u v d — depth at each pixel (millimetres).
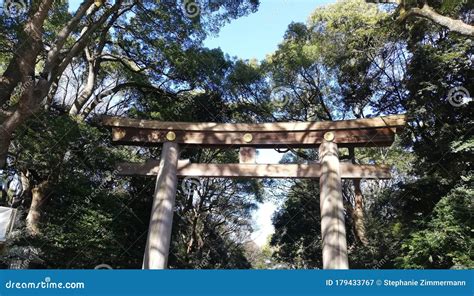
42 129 10219
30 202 11891
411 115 12305
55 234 9781
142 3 13141
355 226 14531
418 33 13406
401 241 10734
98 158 11211
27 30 8156
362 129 8789
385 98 15359
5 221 7605
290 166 8789
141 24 13898
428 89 11742
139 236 11609
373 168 8555
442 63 11617
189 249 20328
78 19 8805
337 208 8070
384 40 14594
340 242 7742
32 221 10070
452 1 8883
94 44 14383
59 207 10500
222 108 16578
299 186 19000
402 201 12141
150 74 15492
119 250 10781
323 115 17156
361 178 8531
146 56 14898
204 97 16047
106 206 11000
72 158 10711
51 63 8320
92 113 14586
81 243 9883
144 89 15797
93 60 13594
